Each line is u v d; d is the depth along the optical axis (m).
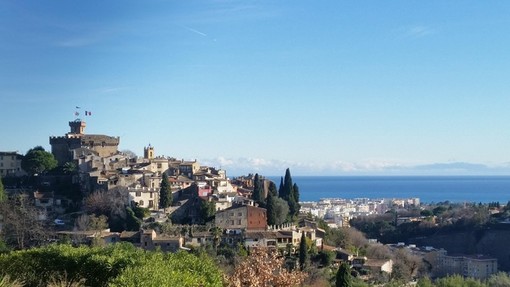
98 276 41.56
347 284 95.50
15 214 131.75
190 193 161.12
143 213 142.00
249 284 40.34
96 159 173.25
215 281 38.97
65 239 121.94
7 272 44.41
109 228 139.62
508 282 112.00
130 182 156.25
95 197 146.38
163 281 32.56
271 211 145.88
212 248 123.44
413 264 157.88
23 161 173.75
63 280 42.34
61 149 189.12
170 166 187.62
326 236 159.38
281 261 42.91
